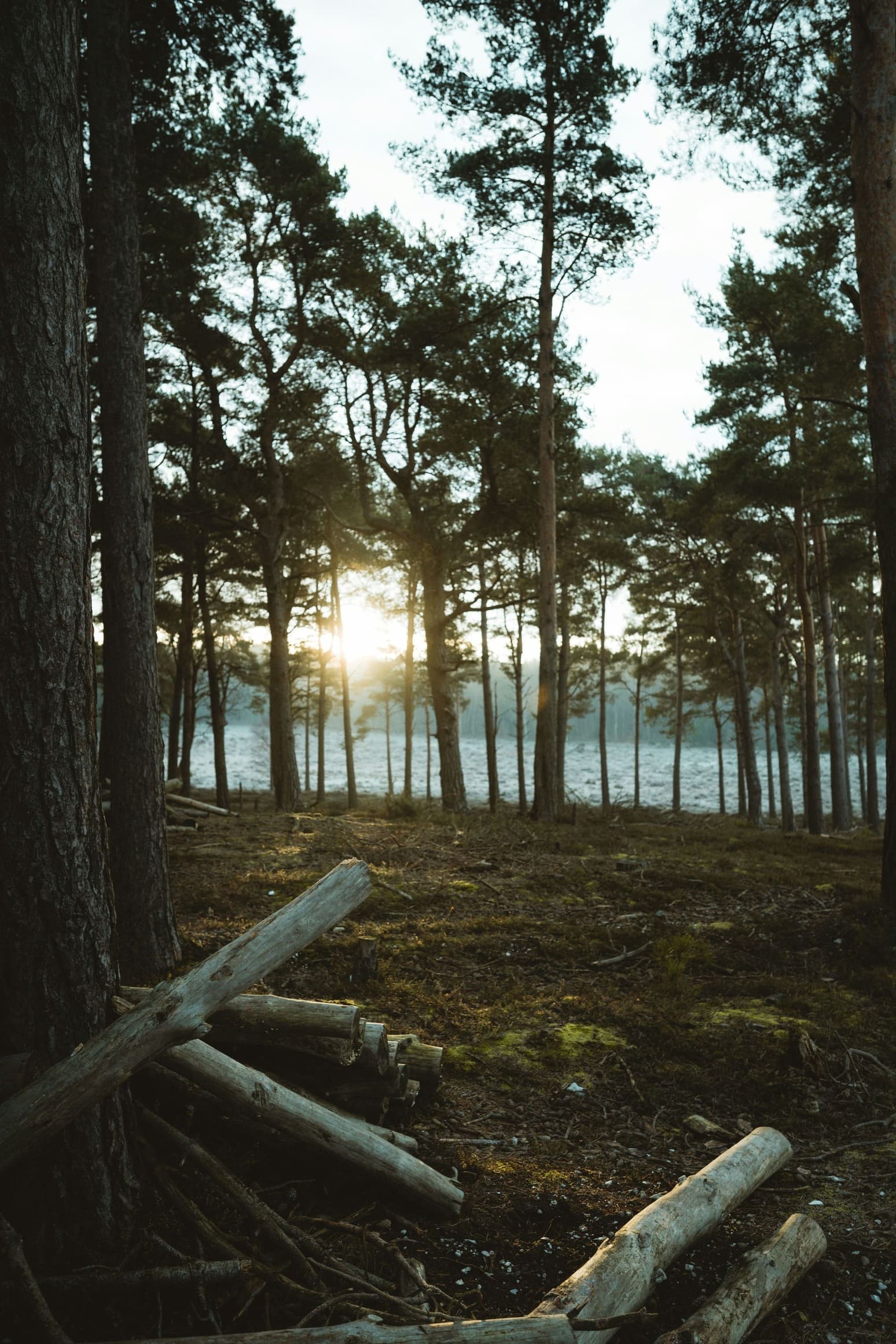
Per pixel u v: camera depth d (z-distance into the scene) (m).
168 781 16.98
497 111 15.45
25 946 2.96
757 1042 5.55
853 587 31.33
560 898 9.66
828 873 12.12
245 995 3.83
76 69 3.24
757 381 20.59
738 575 27.20
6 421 2.97
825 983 6.85
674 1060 5.31
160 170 11.10
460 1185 3.75
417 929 7.91
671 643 37.56
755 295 19.91
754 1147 3.92
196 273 16.92
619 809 24.45
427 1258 3.24
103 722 6.18
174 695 25.06
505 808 31.02
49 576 3.02
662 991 6.52
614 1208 3.62
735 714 36.25
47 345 3.04
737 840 16.22
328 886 3.31
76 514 3.11
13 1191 2.96
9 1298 2.69
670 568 29.66
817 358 18.42
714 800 53.12
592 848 13.45
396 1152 3.50
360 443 21.34
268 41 8.55
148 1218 3.11
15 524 2.97
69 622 3.06
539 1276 3.16
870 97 8.24
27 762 2.97
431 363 18.81
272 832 13.34
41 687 2.99
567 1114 4.57
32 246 3.03
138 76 8.86
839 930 8.04
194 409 19.61
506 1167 3.93
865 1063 5.32
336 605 27.48
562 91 15.06
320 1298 2.89
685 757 104.88
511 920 8.35
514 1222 3.49
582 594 33.25
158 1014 2.94
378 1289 2.95
